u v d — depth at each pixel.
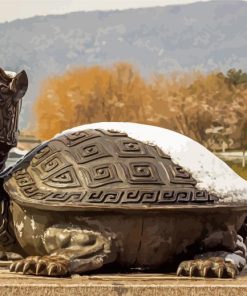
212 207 3.32
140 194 3.28
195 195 3.34
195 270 3.26
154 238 3.33
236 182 3.55
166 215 3.31
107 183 3.30
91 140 3.50
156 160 3.43
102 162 3.38
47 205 3.27
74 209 3.24
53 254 3.30
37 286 2.97
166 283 3.06
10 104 3.53
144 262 3.39
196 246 3.43
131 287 3.00
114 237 3.29
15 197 3.36
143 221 3.29
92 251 3.27
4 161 3.63
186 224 3.36
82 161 3.39
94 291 2.98
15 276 3.14
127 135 3.54
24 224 3.41
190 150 3.54
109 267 3.38
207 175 3.46
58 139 3.58
